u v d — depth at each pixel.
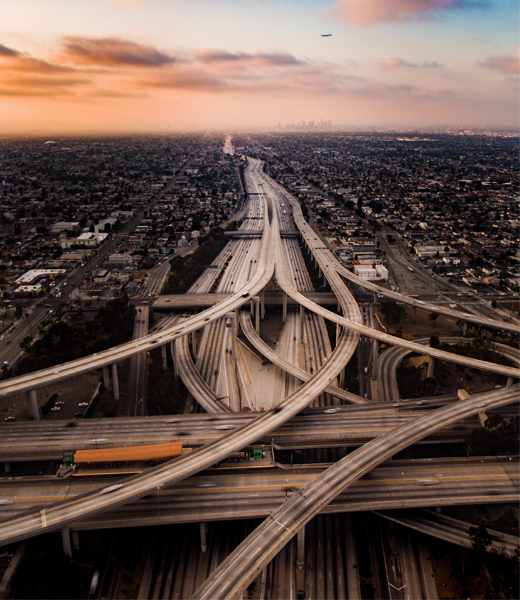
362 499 170.00
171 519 159.25
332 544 170.88
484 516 181.50
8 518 149.12
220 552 167.00
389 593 152.62
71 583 150.00
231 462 187.50
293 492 171.38
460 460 191.62
